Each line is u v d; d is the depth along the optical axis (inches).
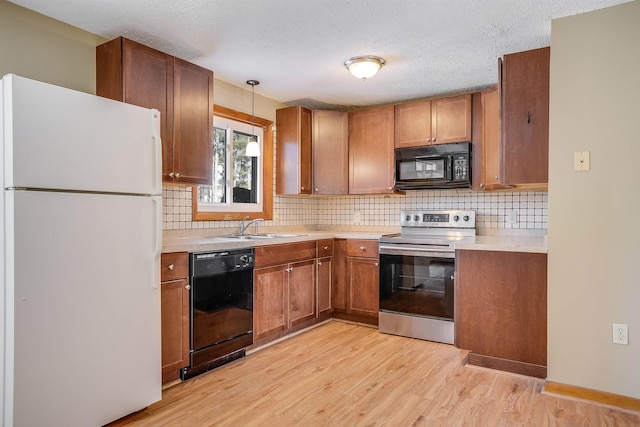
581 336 90.3
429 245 129.6
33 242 66.1
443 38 103.5
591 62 88.4
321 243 147.9
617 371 86.8
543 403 87.7
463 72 128.0
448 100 142.2
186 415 82.3
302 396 91.0
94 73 101.0
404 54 113.8
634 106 84.4
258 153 131.6
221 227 137.6
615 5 86.0
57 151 69.0
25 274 65.1
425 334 131.6
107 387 76.9
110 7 87.8
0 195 65.4
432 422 79.5
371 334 138.7
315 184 161.0
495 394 91.8
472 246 107.0
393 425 78.4
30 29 89.7
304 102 162.4
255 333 119.9
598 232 88.2
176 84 106.7
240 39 104.0
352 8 88.4
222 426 78.1
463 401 88.4
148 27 97.3
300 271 137.9
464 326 109.8
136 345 82.0
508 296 103.9
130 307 80.7
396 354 118.4
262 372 104.9
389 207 168.6
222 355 108.8
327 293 151.2
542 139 97.8
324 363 111.3
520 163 100.2
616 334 86.7
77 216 71.9
